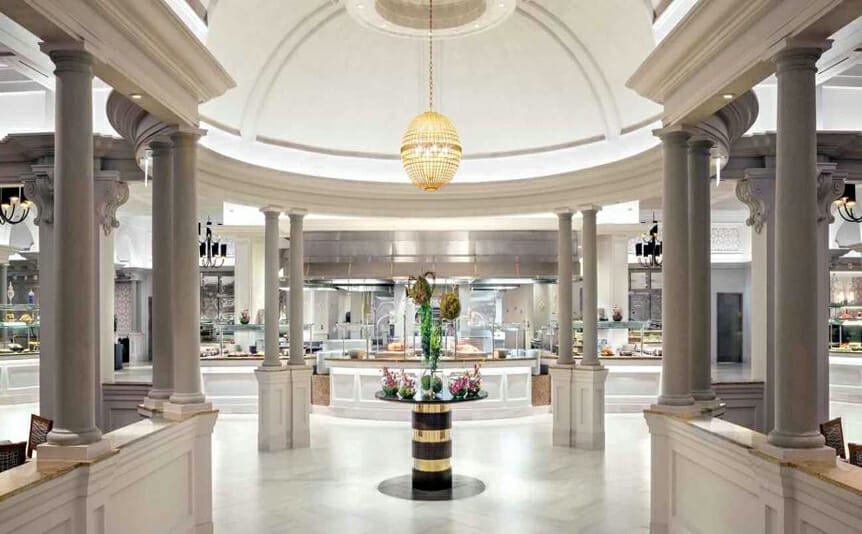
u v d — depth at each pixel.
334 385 12.05
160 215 5.92
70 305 3.88
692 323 5.77
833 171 7.57
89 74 3.92
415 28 6.90
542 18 8.63
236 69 8.09
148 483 4.62
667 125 5.51
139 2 4.11
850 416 10.15
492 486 7.40
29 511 3.29
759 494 3.96
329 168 9.81
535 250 13.99
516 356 12.27
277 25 8.34
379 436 10.33
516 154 9.88
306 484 7.50
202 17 6.73
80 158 3.88
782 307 3.82
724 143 5.91
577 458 8.77
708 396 5.68
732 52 4.37
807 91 3.77
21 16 3.47
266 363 9.36
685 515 5.12
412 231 14.02
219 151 8.61
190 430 5.32
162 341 5.86
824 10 3.41
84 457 3.78
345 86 9.38
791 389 3.79
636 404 12.28
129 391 7.98
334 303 15.06
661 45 4.93
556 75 9.11
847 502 3.21
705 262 5.79
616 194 8.94
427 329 7.68
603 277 14.24
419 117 7.03
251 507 6.62
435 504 6.73
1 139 8.03
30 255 14.52
